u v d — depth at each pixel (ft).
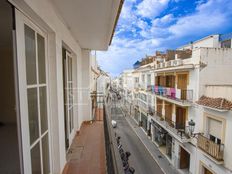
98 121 20.07
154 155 36.65
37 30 6.54
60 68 8.80
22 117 4.97
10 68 11.79
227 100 20.63
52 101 8.00
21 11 5.06
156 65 45.52
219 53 25.59
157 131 43.91
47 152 7.66
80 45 16.97
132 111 78.79
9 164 6.90
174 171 29.96
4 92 11.75
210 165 22.49
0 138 9.55
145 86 56.18
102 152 11.57
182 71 30.58
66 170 9.10
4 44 10.43
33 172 5.96
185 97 28.91
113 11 8.04
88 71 19.15
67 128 11.66
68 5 7.30
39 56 6.91
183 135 28.27
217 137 22.17
